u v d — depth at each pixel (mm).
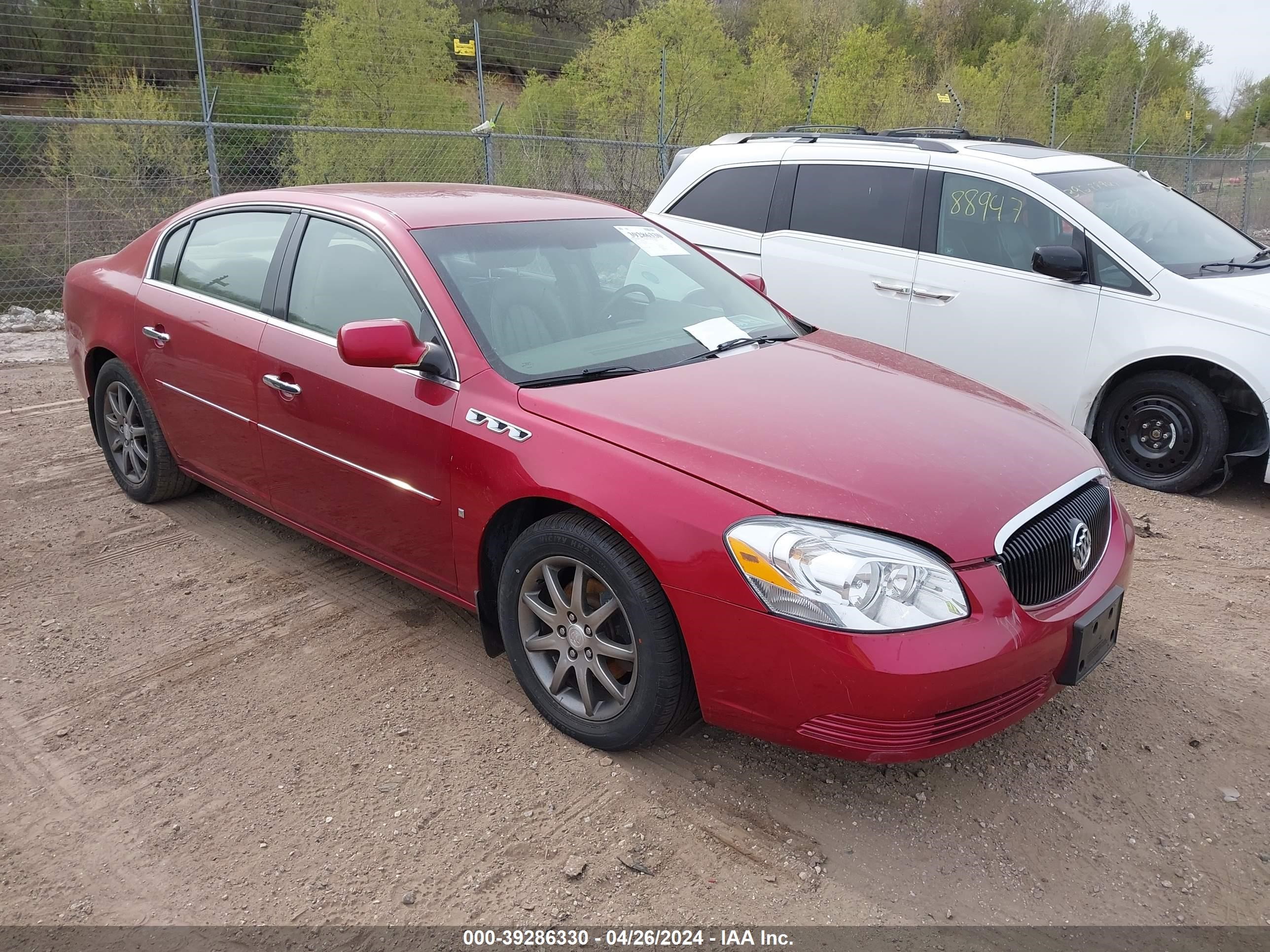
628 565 2680
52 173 14531
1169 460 5469
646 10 21609
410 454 3227
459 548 3162
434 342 3232
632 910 2361
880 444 2748
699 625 2551
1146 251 5406
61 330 9961
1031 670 2541
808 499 2498
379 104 15984
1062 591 2729
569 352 3273
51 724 3107
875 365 3506
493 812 2703
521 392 3018
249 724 3107
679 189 7066
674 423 2811
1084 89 35969
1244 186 21250
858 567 2375
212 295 4125
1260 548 4723
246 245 4035
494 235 3621
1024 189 5707
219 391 4012
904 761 2432
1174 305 5250
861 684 2359
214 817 2684
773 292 6547
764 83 20047
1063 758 3002
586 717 2945
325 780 2840
